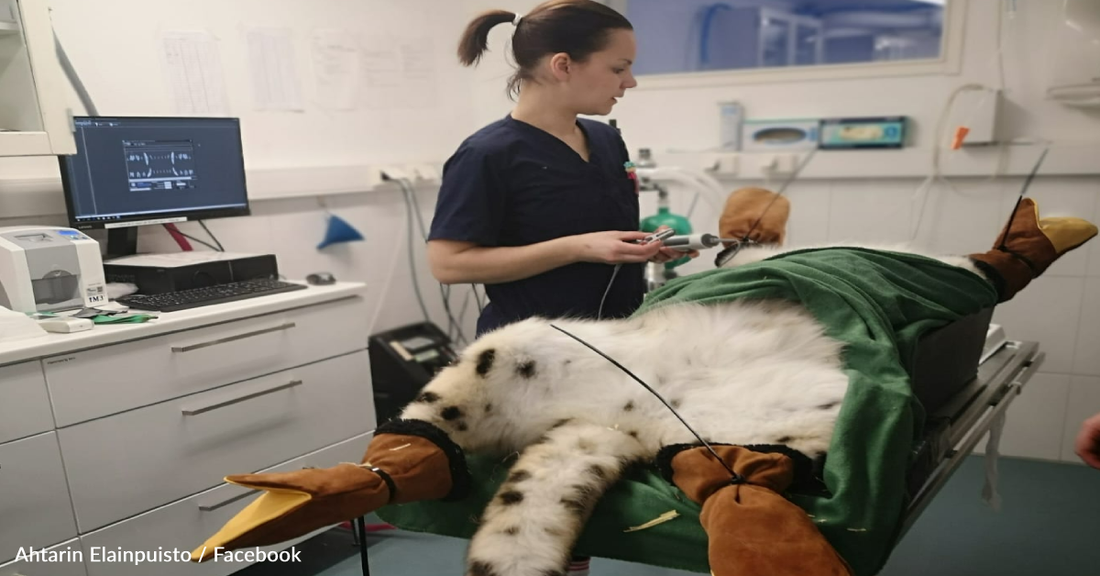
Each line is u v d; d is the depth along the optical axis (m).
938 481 0.96
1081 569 1.96
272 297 1.97
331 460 2.14
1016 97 2.41
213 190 2.19
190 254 2.16
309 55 2.67
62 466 1.58
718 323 1.02
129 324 1.69
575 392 0.96
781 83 2.72
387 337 2.90
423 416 0.94
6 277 1.69
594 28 1.35
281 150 2.62
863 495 0.79
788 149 2.69
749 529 0.72
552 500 0.83
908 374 0.97
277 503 0.77
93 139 1.91
